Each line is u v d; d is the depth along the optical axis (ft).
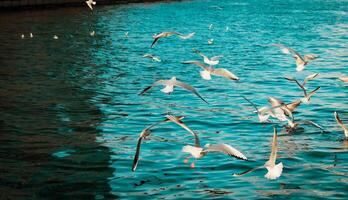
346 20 211.20
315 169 49.70
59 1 244.83
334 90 88.48
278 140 59.31
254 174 48.32
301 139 59.57
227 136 61.21
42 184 45.88
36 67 106.52
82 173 48.49
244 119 68.59
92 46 140.05
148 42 150.51
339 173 48.78
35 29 172.04
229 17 227.40
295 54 46.83
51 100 78.38
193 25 196.44
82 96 81.66
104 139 59.52
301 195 43.83
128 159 52.49
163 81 30.99
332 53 131.64
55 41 147.33
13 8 222.48
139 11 250.37
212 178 47.39
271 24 200.75
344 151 55.11
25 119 67.36
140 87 89.56
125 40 154.10
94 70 104.99
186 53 130.72
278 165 29.76
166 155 53.78
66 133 61.62
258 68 109.29
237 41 154.40
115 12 241.35
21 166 50.29
